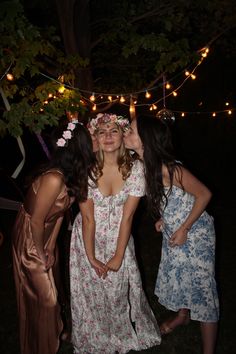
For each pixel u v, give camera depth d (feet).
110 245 8.27
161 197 7.79
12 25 10.69
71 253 8.57
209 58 28.55
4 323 10.52
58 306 8.26
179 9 17.07
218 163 29.76
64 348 9.38
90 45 17.42
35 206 7.59
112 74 20.47
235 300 11.29
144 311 9.00
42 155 25.99
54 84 12.66
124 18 16.76
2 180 23.32
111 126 7.52
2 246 15.83
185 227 7.82
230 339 9.55
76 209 18.49
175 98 30.96
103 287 8.39
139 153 7.98
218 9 16.52
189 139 32.04
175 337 9.66
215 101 31.71
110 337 8.86
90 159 7.61
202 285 8.06
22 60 11.51
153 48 14.67
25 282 8.12
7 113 11.39
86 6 16.46
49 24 19.74
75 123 7.56
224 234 16.52
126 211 7.95
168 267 8.40
